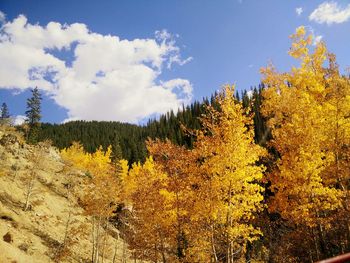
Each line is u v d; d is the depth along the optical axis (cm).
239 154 1396
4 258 2608
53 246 3422
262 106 1756
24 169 4769
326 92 1608
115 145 8094
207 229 1576
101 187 3706
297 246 1806
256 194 1409
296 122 1477
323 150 1494
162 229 2066
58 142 13025
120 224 4481
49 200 4444
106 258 3903
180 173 1686
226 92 1505
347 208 1427
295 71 1717
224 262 1708
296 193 1412
